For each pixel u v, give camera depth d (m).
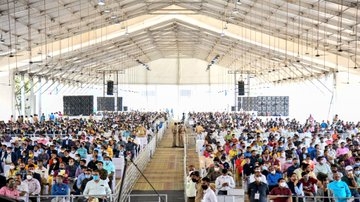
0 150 20.41
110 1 31.56
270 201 13.51
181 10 41.12
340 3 23.66
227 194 14.79
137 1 34.84
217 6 35.88
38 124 35.97
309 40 35.41
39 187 14.79
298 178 15.62
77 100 46.44
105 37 42.44
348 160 18.30
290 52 40.09
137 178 24.86
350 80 41.38
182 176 25.97
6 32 30.52
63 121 38.88
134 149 24.72
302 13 29.03
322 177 15.83
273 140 25.06
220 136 30.50
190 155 32.31
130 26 43.34
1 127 33.19
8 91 42.88
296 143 23.42
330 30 30.52
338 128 32.28
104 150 21.47
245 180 17.69
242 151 20.45
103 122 40.34
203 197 13.42
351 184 14.97
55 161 17.48
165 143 43.72
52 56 41.19
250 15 34.28
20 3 25.31
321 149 21.41
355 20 25.88
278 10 30.22
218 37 49.84
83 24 35.69
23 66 43.53
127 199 19.16
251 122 40.25
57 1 27.05
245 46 49.25
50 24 32.06
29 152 19.91
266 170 16.14
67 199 14.09
